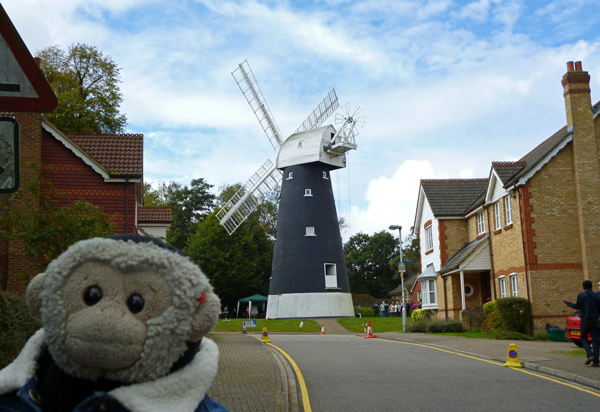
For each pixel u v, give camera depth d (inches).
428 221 1331.2
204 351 86.5
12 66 167.5
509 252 961.5
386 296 3191.4
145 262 75.2
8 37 165.8
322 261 1582.2
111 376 76.5
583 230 872.9
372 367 511.5
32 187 478.9
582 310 494.9
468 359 576.1
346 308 1606.8
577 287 869.8
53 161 753.0
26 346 84.0
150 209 1024.2
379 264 3218.5
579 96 908.6
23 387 77.5
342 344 780.6
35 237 433.1
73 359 75.1
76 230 447.8
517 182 896.9
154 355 74.7
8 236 448.5
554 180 898.1
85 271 74.9
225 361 540.1
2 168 175.0
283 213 1637.6
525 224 884.0
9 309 302.0
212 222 2250.2
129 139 828.6
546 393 378.3
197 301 76.8
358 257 3176.7
